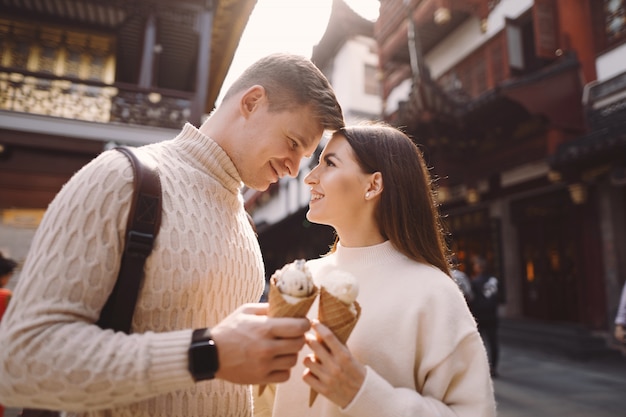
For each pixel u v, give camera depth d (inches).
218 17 367.2
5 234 280.5
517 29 394.6
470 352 41.4
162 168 39.1
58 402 28.4
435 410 37.2
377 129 50.8
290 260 529.0
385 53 529.0
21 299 29.9
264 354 29.5
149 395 29.2
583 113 327.9
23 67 363.3
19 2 354.3
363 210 49.3
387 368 42.1
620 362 272.4
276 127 43.5
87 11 363.9
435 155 399.2
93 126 295.7
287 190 610.2
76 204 32.2
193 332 31.0
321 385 35.4
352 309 34.5
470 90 442.9
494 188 433.4
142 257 33.7
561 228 368.5
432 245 49.4
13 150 285.6
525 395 201.9
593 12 341.4
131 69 446.9
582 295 334.6
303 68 44.3
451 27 465.4
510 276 412.5
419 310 42.4
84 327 29.9
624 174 281.3
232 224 44.7
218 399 39.8
